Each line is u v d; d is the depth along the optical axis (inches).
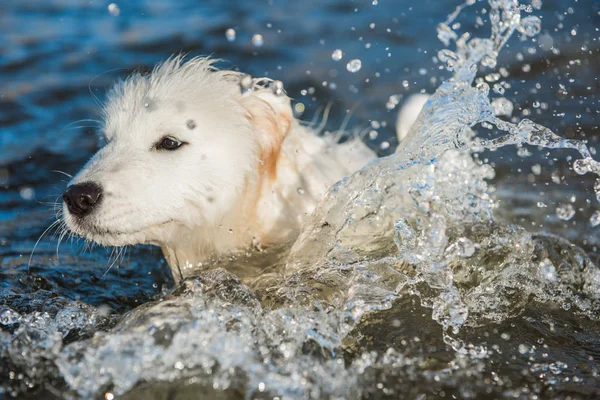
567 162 481.1
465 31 701.3
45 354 281.0
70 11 808.3
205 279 332.2
